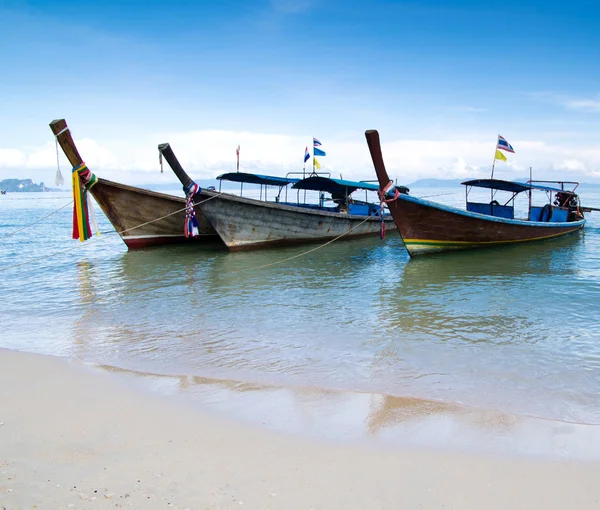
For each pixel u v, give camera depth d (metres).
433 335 8.09
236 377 6.29
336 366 6.69
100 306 10.38
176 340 7.96
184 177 16.19
